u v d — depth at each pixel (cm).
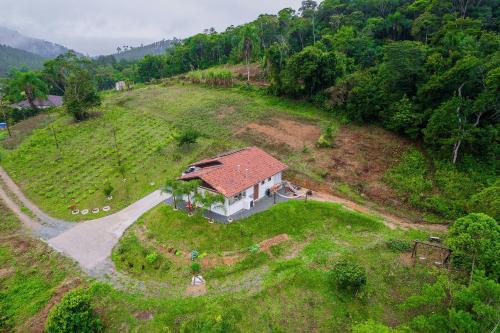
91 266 3256
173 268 3164
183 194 3850
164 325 2628
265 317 2700
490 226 2612
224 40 11338
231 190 3647
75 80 7131
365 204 4078
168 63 12156
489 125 4397
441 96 4856
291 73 6706
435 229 3688
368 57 7094
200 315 2673
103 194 4500
